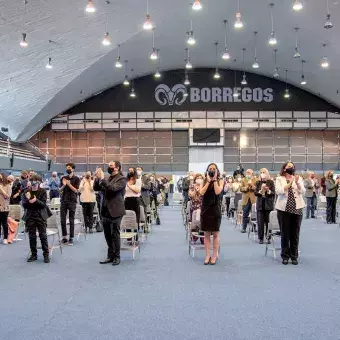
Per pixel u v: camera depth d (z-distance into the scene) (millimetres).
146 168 30000
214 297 4680
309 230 11352
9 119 23844
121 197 6809
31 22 15969
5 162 19703
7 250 8172
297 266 6457
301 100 30016
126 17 17719
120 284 5297
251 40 24234
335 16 18547
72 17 16500
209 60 28062
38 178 6984
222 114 29750
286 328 3680
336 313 4113
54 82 21969
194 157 29875
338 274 5875
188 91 29922
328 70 25500
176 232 11016
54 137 30062
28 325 3777
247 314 4074
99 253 7742
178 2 18016
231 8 19781
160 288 5082
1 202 8891
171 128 29672
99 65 23062
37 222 6949
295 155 30172
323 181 15219
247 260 6961
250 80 30062
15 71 18875
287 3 18719
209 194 6645
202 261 6887
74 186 8922
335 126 29828
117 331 3605
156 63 27625
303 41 22906
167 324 3781
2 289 5074
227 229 11617
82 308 4281
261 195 8695
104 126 29625
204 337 3455
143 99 29797
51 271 6129
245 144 30172
